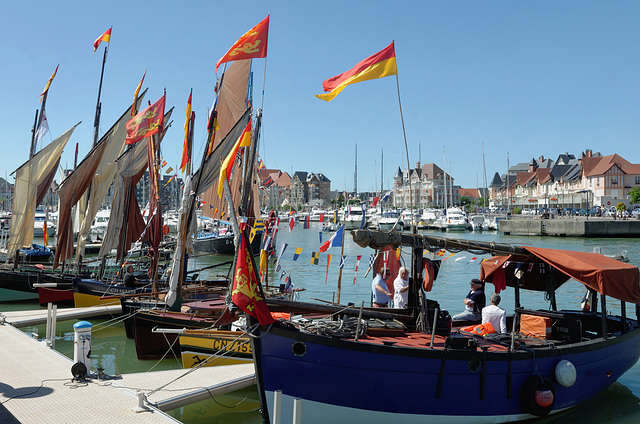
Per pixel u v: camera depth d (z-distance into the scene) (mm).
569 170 127312
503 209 123250
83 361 10281
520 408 9555
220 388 10359
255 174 28219
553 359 9914
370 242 9266
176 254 13328
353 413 8664
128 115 23719
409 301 10656
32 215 23562
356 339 8945
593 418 10617
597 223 65438
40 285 21547
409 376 8711
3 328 15039
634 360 12336
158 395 9672
